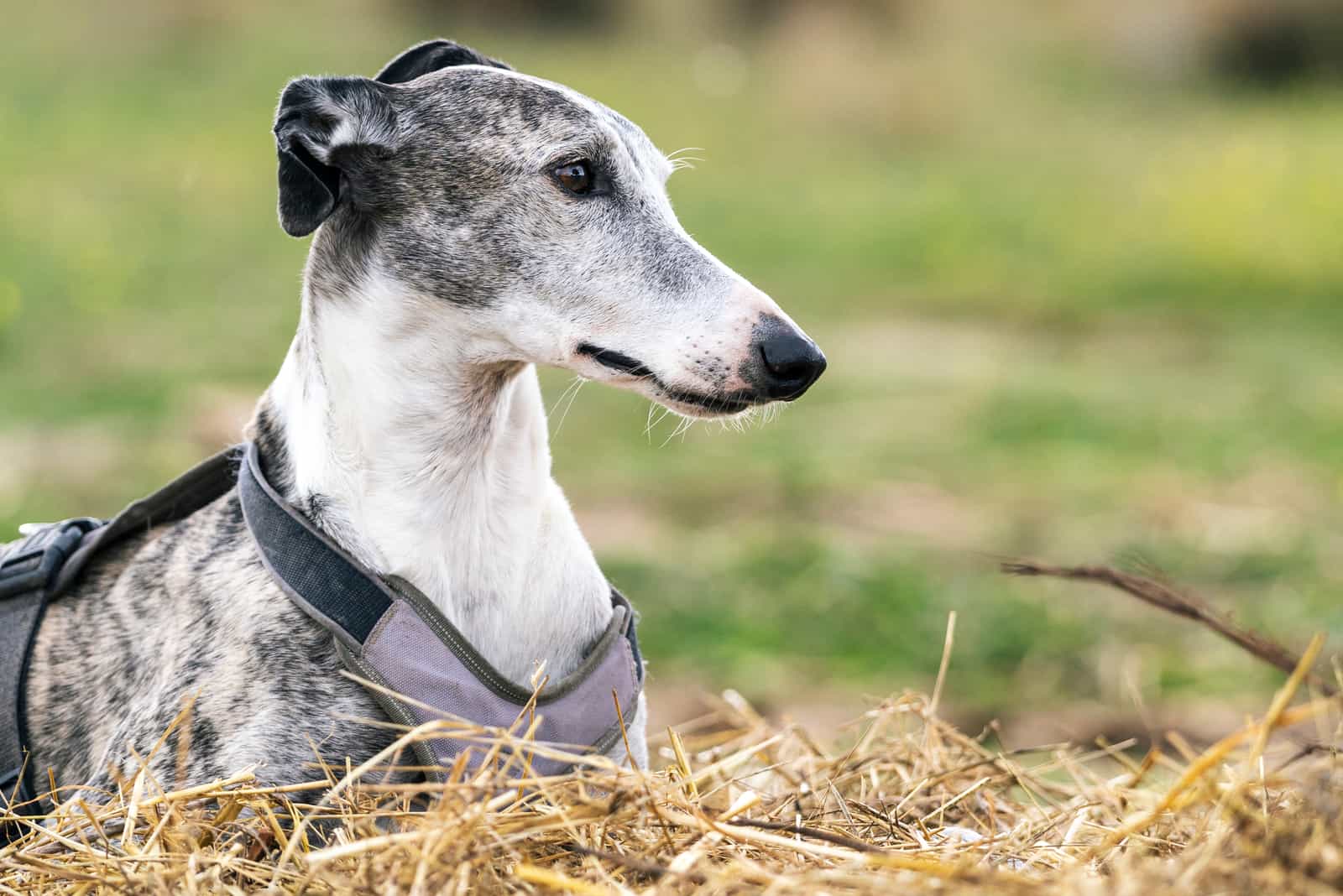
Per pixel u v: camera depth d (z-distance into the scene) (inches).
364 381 201.0
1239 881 153.7
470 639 203.6
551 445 570.9
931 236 999.6
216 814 186.4
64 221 920.9
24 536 233.8
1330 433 589.3
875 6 1491.1
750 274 906.1
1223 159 1204.5
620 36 1534.2
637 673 215.2
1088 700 346.0
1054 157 1267.2
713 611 392.2
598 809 172.9
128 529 219.1
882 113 1333.7
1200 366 733.9
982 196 1123.3
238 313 770.8
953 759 233.3
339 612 192.9
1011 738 322.7
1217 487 521.0
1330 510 492.4
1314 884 150.1
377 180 205.9
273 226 979.9
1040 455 563.5
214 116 1217.4
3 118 1147.3
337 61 1366.9
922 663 366.3
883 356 738.8
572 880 162.4
